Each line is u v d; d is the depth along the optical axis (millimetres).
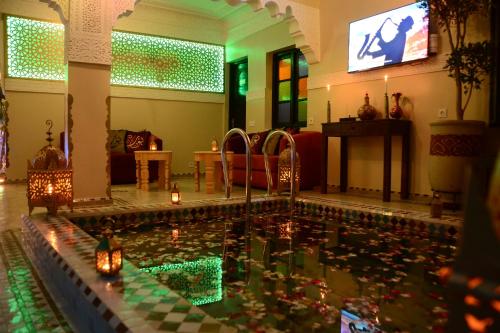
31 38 7312
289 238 3170
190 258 2561
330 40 6199
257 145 6637
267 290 1952
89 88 4418
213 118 9367
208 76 9234
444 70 4738
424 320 1597
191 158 9102
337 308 1725
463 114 4207
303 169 5977
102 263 1802
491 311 423
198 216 4082
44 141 7410
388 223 3691
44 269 2445
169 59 8727
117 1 4520
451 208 4051
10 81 7105
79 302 1741
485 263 434
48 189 3402
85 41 4363
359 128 5105
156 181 7641
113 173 7027
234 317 1621
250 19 8312
